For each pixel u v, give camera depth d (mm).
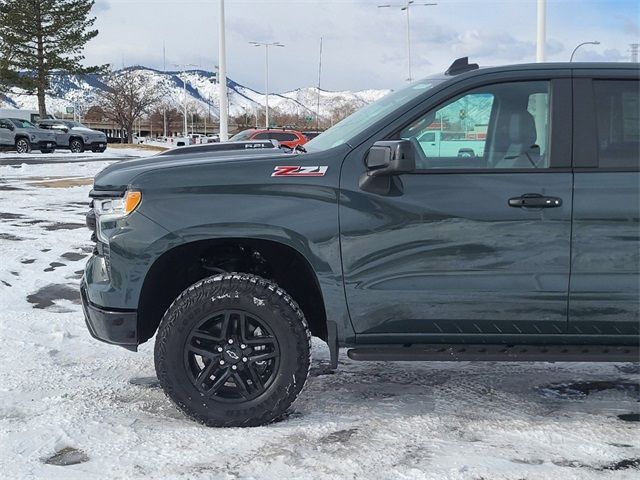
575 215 3793
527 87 3941
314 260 3811
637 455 3590
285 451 3592
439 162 3896
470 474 3350
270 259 4137
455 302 3838
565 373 4926
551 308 3842
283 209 3793
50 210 13805
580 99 3906
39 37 54844
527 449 3648
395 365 5086
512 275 3820
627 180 3820
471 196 3803
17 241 9977
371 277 3828
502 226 3801
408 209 3797
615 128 3910
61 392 4430
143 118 111000
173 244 3783
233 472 3369
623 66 3951
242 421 3852
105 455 3545
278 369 3850
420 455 3561
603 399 4418
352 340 3904
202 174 3822
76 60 56750
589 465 3471
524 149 3900
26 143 36625
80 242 10016
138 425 3924
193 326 3805
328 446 3656
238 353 3838
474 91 3930
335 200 3803
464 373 4910
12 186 18922
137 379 4699
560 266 3811
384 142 3650
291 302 3842
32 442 3680
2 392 4406
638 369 5023
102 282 3943
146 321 4051
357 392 4504
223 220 3770
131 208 3801
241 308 3799
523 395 4473
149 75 93938
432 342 3918
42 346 5320
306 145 4602
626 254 3807
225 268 4238
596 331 3881
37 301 6734
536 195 3797
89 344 5434
